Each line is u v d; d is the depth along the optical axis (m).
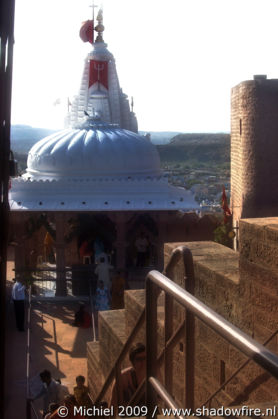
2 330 4.29
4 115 4.15
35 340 16.70
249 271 5.27
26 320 18.66
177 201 21.98
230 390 5.39
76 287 21.50
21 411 11.77
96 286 21.55
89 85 30.92
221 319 2.31
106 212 21.66
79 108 30.98
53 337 17.08
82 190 22.06
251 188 20.95
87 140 23.52
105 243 22.72
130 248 23.00
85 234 22.44
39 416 11.55
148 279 3.24
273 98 20.52
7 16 4.02
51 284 22.86
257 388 4.88
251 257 5.22
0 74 4.05
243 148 21.22
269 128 20.61
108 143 23.47
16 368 14.34
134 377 5.45
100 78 30.91
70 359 15.24
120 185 22.23
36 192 21.95
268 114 20.56
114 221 21.66
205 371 5.97
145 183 22.30
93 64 30.80
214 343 5.71
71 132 24.39
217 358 5.66
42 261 23.58
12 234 21.38
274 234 4.79
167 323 4.20
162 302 7.29
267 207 20.88
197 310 2.49
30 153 24.61
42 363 14.88
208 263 6.35
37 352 15.68
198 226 22.62
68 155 23.09
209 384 5.86
